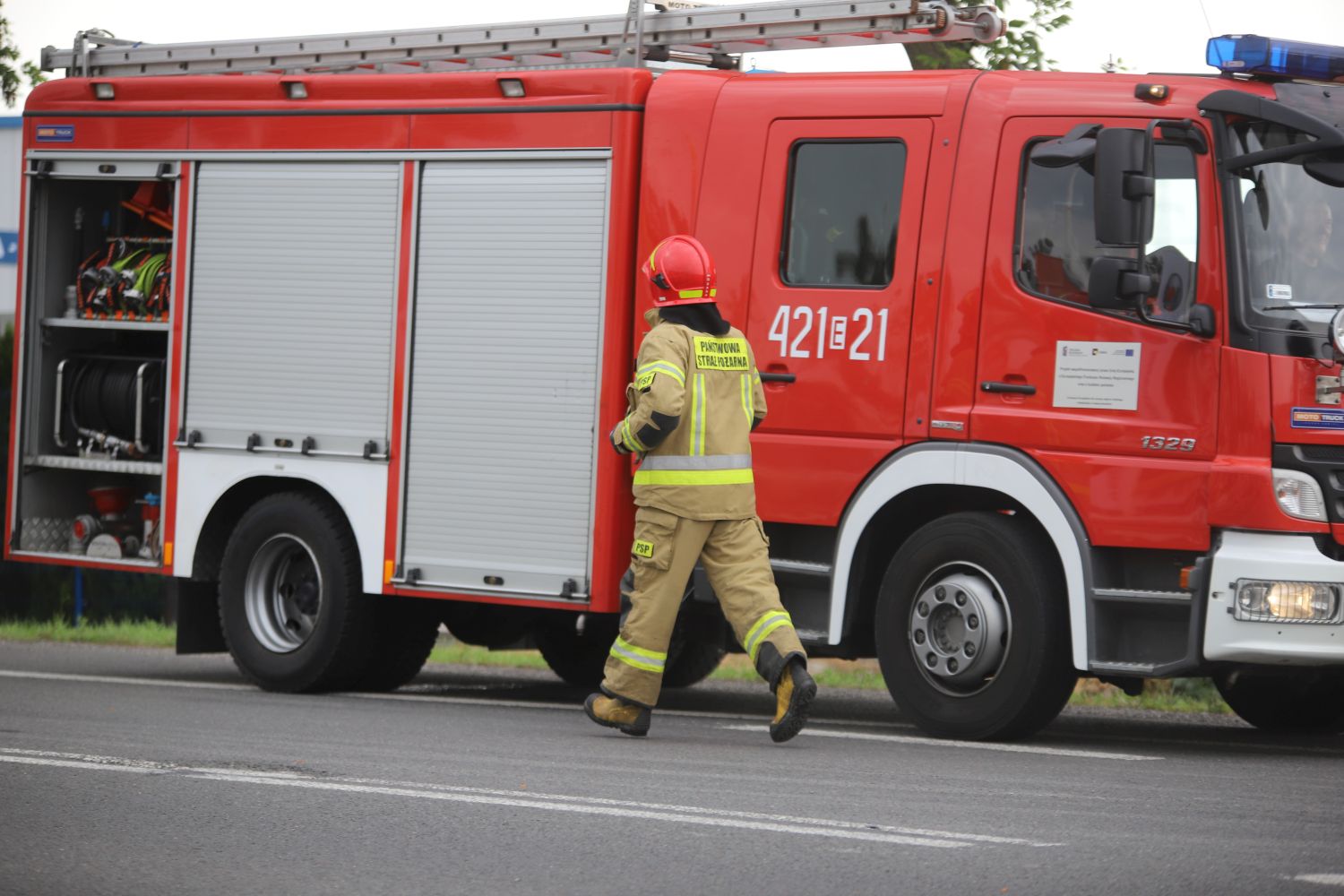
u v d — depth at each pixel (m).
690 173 23.27
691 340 19.84
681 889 12.67
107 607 43.62
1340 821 15.32
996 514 21.09
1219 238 19.89
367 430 25.97
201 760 18.56
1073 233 20.70
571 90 24.28
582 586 24.16
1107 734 22.84
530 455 24.59
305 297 26.59
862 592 22.17
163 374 28.58
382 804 15.89
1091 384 20.39
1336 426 19.39
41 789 16.66
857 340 21.88
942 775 17.73
